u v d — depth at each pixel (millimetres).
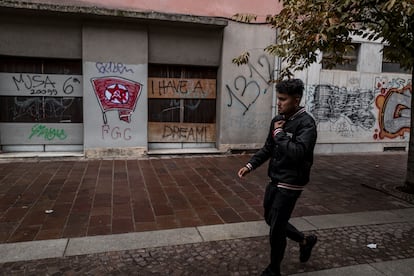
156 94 8102
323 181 6199
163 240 3604
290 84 2625
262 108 8438
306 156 2648
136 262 3160
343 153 9133
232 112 8242
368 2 4574
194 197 5086
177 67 8141
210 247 3480
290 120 2734
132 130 7699
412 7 3666
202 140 8555
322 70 8656
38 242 3488
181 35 7750
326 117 8906
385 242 3688
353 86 8992
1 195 4953
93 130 7488
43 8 6531
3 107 7355
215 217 4309
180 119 8359
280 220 2701
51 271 2969
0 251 3285
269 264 2938
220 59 8094
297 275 2992
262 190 5512
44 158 7293
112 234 3725
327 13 4320
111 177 6051
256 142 8516
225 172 6625
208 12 7797
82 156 7492
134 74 7555
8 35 6883
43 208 4469
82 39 7188
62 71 7496
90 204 4660
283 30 5375
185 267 3098
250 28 8062
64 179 5844
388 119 9477
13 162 7008
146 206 4645
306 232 3902
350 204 4941
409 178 5570
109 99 7488
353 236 3820
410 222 4258
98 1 7168
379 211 4637
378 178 6496
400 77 9375
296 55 5340
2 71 7234
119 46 7383
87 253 3291
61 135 7691
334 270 3086
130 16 6957
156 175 6281
